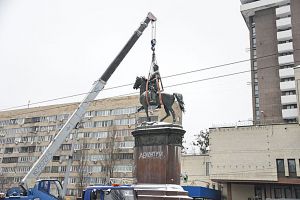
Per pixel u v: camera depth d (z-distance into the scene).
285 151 41.16
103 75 29.14
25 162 76.25
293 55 74.00
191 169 53.56
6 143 80.25
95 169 65.19
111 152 59.16
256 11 83.56
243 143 43.59
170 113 19.88
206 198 42.41
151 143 17.88
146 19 32.06
